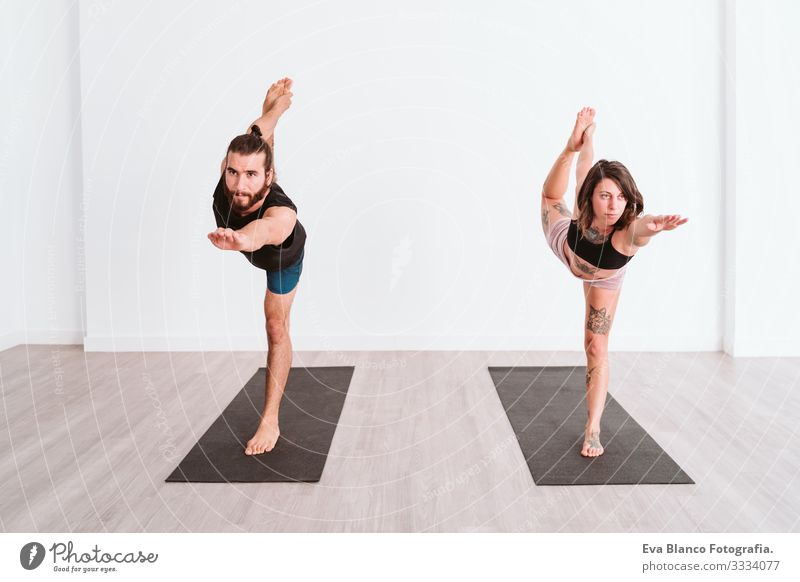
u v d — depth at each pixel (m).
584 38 4.06
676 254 4.12
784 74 3.86
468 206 4.16
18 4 4.21
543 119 4.11
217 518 2.08
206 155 4.13
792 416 2.95
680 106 4.05
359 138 4.13
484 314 4.20
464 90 4.11
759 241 3.95
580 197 2.59
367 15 4.08
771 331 3.99
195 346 4.21
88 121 4.11
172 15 4.07
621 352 4.12
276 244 2.58
